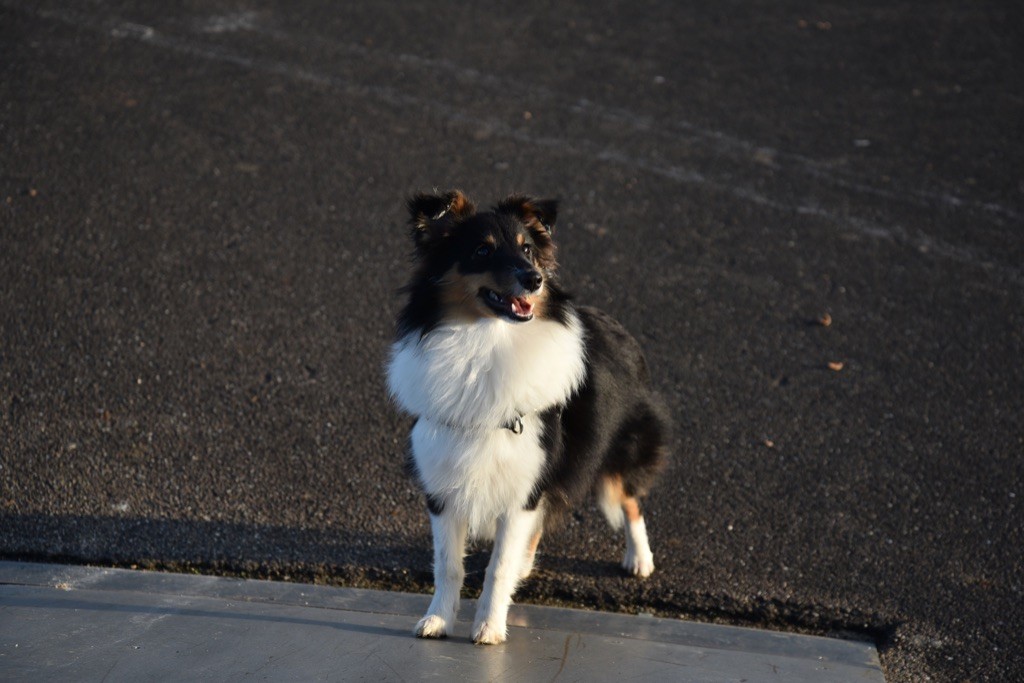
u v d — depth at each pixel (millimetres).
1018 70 11383
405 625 4598
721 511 5562
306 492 5520
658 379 6629
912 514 5590
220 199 8219
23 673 4051
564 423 4547
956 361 6992
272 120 9367
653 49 11359
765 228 8422
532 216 4719
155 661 4180
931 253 8227
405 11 11758
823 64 11266
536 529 4727
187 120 9227
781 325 7270
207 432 5902
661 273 7750
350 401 6266
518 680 4203
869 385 6703
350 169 8766
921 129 10102
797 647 4664
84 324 6688
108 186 8211
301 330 6879
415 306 4512
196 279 7270
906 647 4719
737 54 11375
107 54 10164
